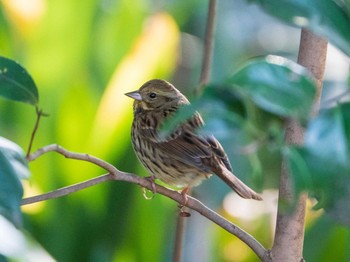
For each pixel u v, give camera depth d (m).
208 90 4.57
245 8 14.10
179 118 4.51
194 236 12.23
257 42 14.60
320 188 4.28
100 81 12.23
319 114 4.30
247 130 4.66
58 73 12.09
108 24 12.50
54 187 10.89
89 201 10.88
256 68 4.29
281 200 5.00
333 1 4.39
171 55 11.23
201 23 14.36
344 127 4.25
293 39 14.76
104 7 12.48
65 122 10.95
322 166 4.24
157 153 9.45
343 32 4.32
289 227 6.68
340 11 4.38
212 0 8.74
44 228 10.87
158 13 12.94
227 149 11.55
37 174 10.84
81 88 11.24
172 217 11.62
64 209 10.86
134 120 10.01
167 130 4.50
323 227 9.87
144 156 9.69
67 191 6.67
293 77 4.30
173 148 9.27
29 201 6.54
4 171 5.18
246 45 14.36
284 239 6.70
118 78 10.93
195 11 14.15
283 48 14.64
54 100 11.66
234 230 6.98
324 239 9.89
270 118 5.10
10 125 11.64
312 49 6.32
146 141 9.60
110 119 10.77
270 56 4.73
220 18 13.73
